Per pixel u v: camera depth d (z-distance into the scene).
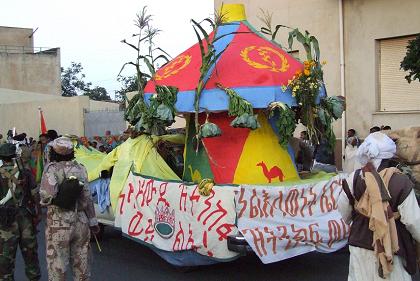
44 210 11.32
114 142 16.92
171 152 8.43
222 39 7.80
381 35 14.27
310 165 8.62
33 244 6.24
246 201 6.08
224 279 6.75
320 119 7.41
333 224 6.58
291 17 16.16
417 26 13.55
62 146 5.63
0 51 41.12
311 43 7.91
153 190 6.90
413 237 3.96
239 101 6.70
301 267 7.27
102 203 8.06
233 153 7.16
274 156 7.18
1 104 31.11
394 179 3.95
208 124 6.84
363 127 14.75
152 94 7.44
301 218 6.44
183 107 7.12
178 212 6.51
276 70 7.16
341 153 15.11
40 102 27.94
